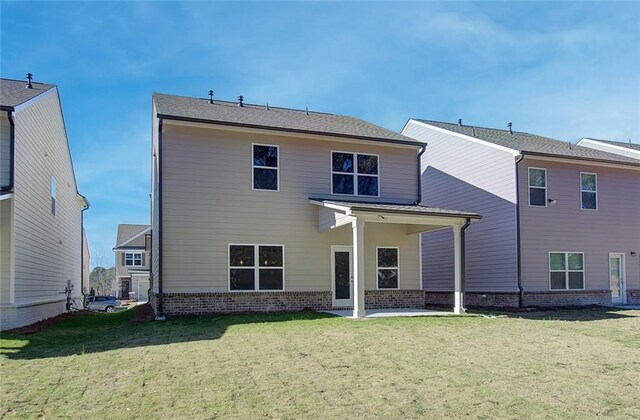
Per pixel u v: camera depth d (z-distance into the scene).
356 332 9.88
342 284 15.28
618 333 10.36
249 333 9.77
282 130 14.55
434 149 21.67
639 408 5.67
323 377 6.56
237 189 14.20
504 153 17.92
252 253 14.23
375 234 16.00
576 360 7.76
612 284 19.12
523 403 5.75
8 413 5.21
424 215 13.43
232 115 15.20
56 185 17.53
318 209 15.02
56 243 17.62
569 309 16.34
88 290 41.97
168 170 13.54
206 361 7.35
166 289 13.30
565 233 18.25
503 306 17.64
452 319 12.24
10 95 13.62
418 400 5.75
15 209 11.98
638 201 20.06
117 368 7.00
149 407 5.40
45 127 15.37
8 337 10.46
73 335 11.02
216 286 13.76
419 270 16.39
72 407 5.39
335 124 16.84
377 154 16.12
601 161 18.80
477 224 19.11
